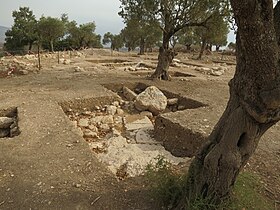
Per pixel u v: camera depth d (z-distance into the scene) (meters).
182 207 3.86
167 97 12.39
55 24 40.16
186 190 3.97
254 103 3.26
